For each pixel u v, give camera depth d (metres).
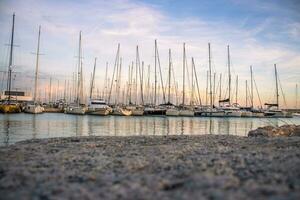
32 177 11.91
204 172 11.84
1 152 19.41
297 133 32.28
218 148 20.31
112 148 21.55
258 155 16.08
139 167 13.86
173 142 25.39
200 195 8.79
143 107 86.31
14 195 9.47
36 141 27.06
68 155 17.92
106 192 9.58
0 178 12.07
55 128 48.47
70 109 86.06
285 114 94.94
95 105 86.81
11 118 65.88
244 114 89.44
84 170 13.49
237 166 12.95
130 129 50.75
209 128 56.00
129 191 9.64
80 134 41.59
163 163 14.55
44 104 116.19
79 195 9.27
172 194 9.21
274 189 9.01
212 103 91.12
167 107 87.25
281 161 13.98
